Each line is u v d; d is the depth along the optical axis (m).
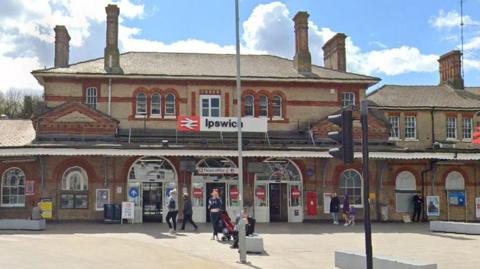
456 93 38.44
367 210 10.29
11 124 32.19
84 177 29.08
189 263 15.31
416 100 36.88
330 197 30.66
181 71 31.58
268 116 31.81
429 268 12.72
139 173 29.42
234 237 18.72
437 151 30.11
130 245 18.66
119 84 30.88
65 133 29.39
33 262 14.94
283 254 17.84
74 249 17.53
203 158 29.80
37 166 28.78
